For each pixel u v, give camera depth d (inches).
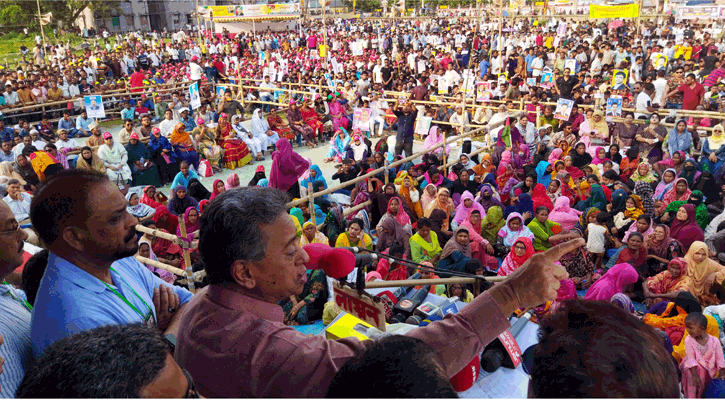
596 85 624.4
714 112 452.8
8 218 58.9
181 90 687.7
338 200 339.3
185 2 1504.7
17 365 59.6
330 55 1042.1
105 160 386.3
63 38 1133.1
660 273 237.5
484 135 514.0
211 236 43.4
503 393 109.1
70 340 36.7
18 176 344.5
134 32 1289.4
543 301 42.4
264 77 688.4
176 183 353.7
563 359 30.4
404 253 254.5
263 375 40.7
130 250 62.9
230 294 45.3
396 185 325.1
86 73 745.0
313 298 194.5
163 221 264.1
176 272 168.6
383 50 1115.9
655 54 725.3
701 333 163.9
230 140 462.9
